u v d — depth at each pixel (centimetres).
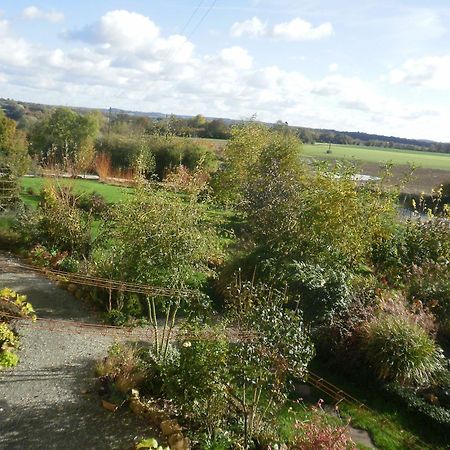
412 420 690
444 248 1230
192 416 600
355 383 767
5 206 1555
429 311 949
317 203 1127
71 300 1018
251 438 583
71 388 682
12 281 1091
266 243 1148
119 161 3098
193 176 1405
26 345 795
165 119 3516
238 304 674
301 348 580
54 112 3397
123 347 777
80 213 1420
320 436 529
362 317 849
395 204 1359
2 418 606
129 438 588
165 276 886
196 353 600
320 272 931
